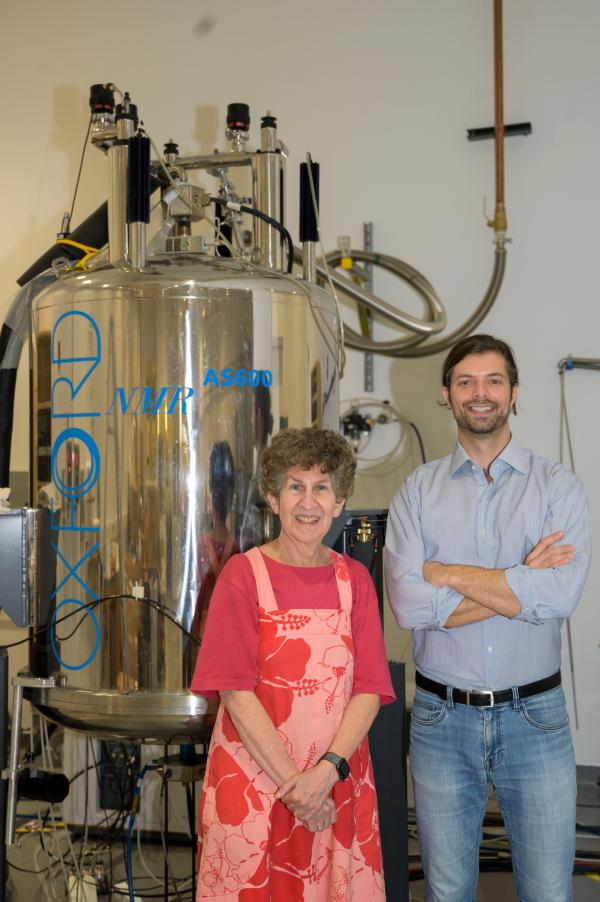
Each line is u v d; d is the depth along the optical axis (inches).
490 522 74.4
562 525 72.4
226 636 62.4
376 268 138.3
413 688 129.1
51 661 79.5
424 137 136.1
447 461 77.6
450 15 135.0
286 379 79.1
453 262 135.6
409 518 75.7
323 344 84.3
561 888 69.9
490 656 70.9
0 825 82.1
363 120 138.0
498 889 101.6
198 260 80.8
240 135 91.0
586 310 131.8
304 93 139.7
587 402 131.7
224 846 61.9
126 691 75.5
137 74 144.3
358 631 66.1
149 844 116.8
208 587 75.2
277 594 63.9
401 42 136.6
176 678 74.9
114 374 75.6
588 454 131.6
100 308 76.0
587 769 129.7
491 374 72.3
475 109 134.5
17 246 146.3
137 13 144.4
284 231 90.0
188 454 74.9
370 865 65.3
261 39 140.9
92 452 76.5
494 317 134.6
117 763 121.4
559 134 132.1
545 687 71.5
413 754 74.4
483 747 71.1
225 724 64.4
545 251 132.8
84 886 98.9
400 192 137.1
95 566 76.5
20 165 146.6
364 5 137.7
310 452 63.4
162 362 74.8
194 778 88.8
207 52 142.5
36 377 81.8
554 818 69.9
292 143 140.3
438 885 71.8
